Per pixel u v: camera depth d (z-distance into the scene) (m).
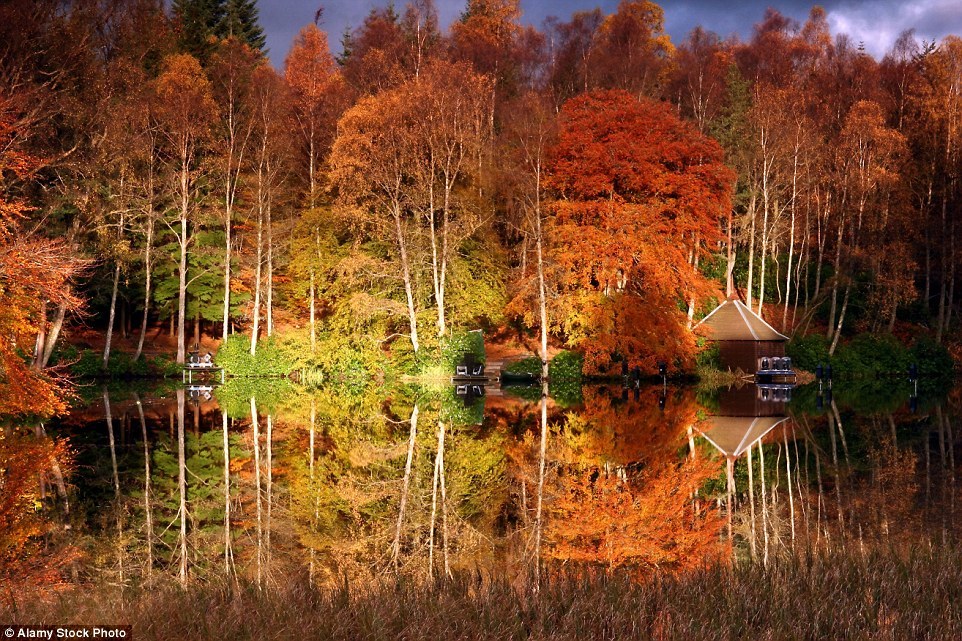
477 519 17.12
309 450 25.84
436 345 49.53
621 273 51.44
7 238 27.72
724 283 64.88
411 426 31.36
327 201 55.12
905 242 59.06
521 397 42.56
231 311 56.19
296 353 49.84
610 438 28.27
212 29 81.25
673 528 15.89
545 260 50.81
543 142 49.41
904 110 65.69
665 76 72.81
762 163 58.22
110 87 35.72
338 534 15.91
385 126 48.16
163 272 54.16
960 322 60.59
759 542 14.54
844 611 8.91
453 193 50.72
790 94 60.69
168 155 53.00
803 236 63.78
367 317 48.72
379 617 8.60
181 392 43.94
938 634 8.30
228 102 54.34
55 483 20.22
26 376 24.47
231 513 17.70
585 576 10.60
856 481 20.50
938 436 28.31
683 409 37.09
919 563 10.89
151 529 16.12
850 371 54.78
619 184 51.41
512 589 9.91
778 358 52.72
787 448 25.78
